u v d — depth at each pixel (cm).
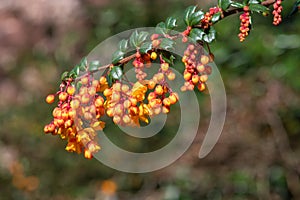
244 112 541
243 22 233
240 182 561
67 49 741
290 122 537
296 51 509
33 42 828
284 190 552
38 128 679
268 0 241
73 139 225
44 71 761
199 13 230
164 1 640
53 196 648
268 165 553
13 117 706
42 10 803
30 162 664
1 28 879
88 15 729
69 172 648
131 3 669
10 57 848
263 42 516
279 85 525
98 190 635
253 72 530
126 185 630
